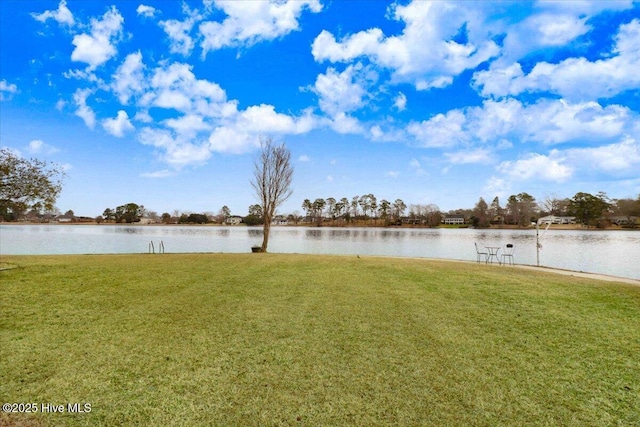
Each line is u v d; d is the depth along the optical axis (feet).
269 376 11.55
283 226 333.42
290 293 24.67
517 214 270.05
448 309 20.65
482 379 11.56
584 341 15.40
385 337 15.48
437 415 9.43
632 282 32.07
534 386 11.16
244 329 16.38
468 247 105.19
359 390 10.71
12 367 12.00
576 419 9.40
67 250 84.79
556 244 117.91
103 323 17.07
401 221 307.78
